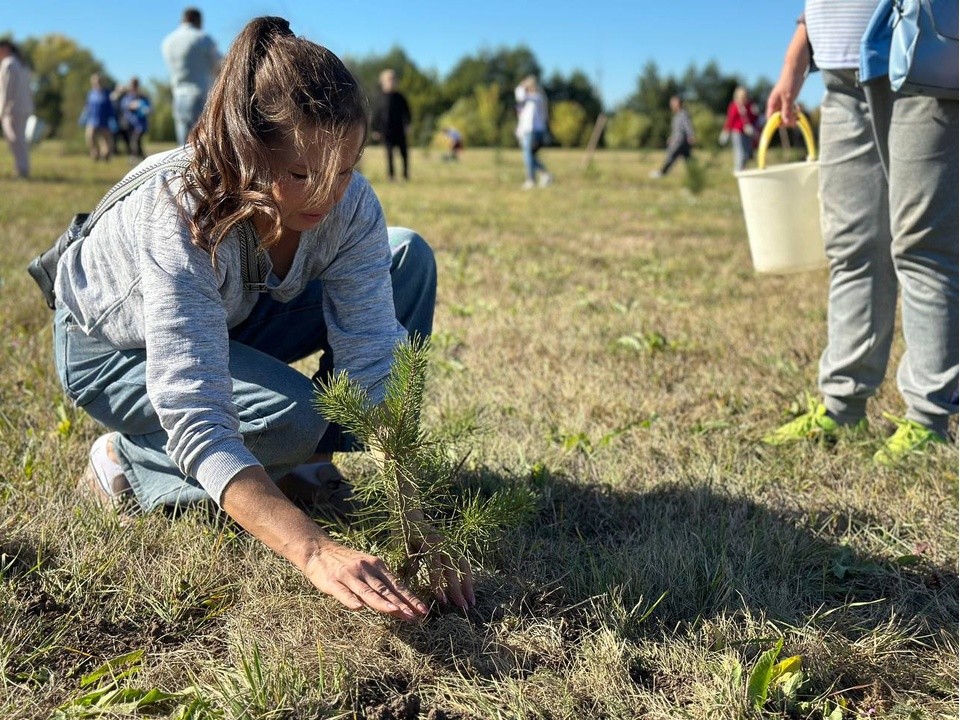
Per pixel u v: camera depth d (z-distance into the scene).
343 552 1.65
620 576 1.99
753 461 2.74
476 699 1.65
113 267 1.94
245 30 1.64
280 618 1.88
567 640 1.85
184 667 1.74
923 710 1.63
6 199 9.33
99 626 1.88
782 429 2.95
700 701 1.66
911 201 2.60
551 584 2.01
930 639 1.88
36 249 6.10
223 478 1.67
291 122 1.55
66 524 2.17
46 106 49.31
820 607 1.96
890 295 2.83
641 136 40.03
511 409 3.11
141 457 2.21
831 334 2.91
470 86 59.91
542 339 4.08
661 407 3.18
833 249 2.82
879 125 2.63
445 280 5.67
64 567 2.01
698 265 6.41
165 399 1.70
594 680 1.70
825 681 1.72
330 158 1.58
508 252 6.88
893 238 2.70
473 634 1.84
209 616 1.91
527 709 1.63
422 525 1.83
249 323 2.29
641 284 5.64
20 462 2.50
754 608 1.93
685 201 12.05
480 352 3.85
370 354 2.01
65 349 2.14
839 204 2.77
